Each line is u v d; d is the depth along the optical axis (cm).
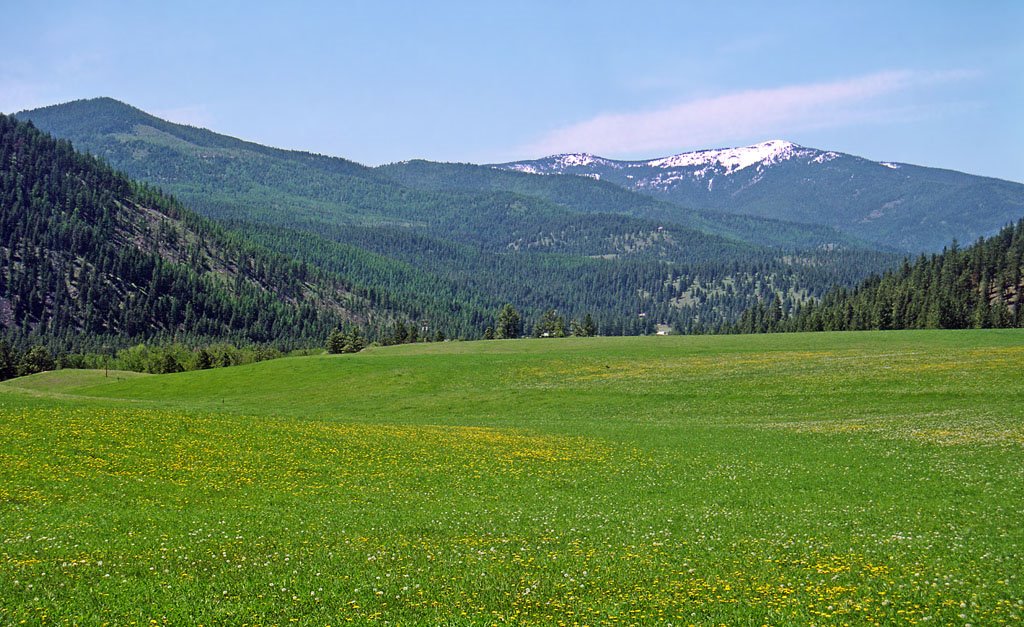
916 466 3928
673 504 3219
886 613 1630
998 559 2166
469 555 2211
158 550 2148
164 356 17888
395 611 1622
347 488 3438
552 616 1616
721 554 2264
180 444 4138
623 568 2072
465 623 1538
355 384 9206
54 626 1469
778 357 9750
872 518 2861
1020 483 3394
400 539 2452
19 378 15838
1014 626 1570
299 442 4500
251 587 1783
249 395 9100
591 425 6106
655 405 7188
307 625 1514
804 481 3691
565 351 11950
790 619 1598
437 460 4231
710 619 1599
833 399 6788
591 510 3073
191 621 1513
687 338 14612
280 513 2847
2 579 1762
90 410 5103
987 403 6047
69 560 1980
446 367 10000
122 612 1552
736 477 3841
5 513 2583
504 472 3962
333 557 2147
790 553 2283
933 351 9194
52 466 3388
